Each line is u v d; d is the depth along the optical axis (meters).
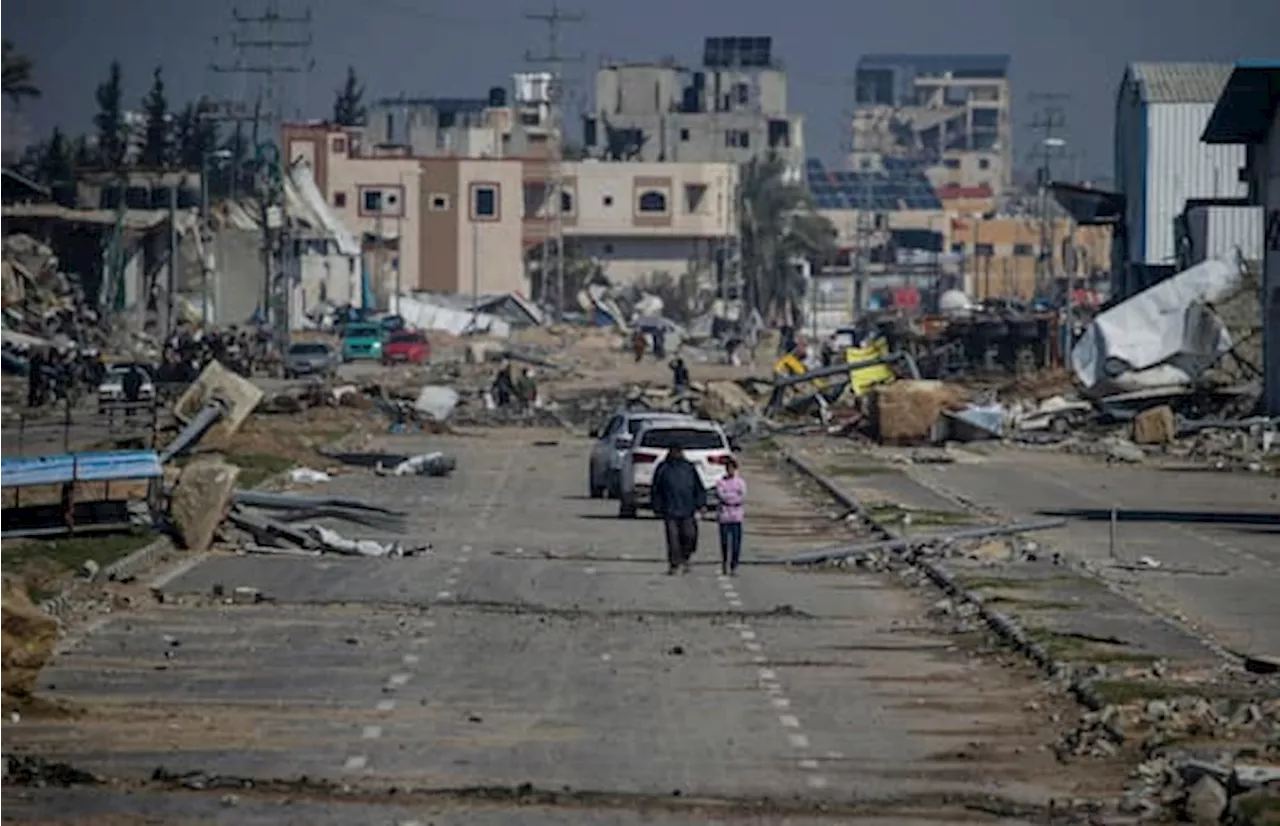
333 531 98.50
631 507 110.06
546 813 44.09
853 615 74.69
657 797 45.78
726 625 72.00
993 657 65.31
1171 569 89.50
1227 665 61.94
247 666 62.06
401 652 65.12
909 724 54.44
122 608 73.25
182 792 45.56
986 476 140.25
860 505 114.81
